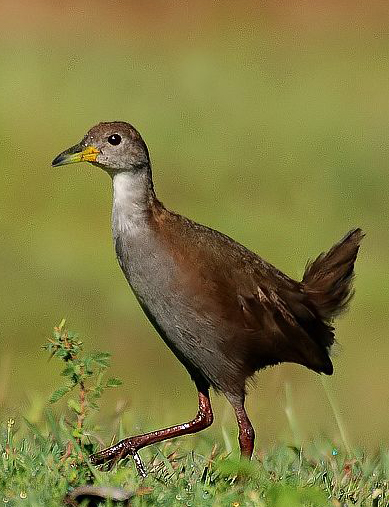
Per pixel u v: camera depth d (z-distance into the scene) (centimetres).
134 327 1571
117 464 791
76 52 2686
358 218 1969
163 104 2420
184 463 798
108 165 838
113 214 843
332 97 2489
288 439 938
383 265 1783
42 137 2227
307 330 859
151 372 1475
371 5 3064
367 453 885
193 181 2091
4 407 980
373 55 2775
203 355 834
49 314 1587
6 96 2391
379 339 1570
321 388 1395
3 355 1463
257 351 840
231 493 700
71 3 2966
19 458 758
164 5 3008
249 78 2602
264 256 1806
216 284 822
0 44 2703
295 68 2680
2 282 1664
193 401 1398
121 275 1708
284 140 2259
